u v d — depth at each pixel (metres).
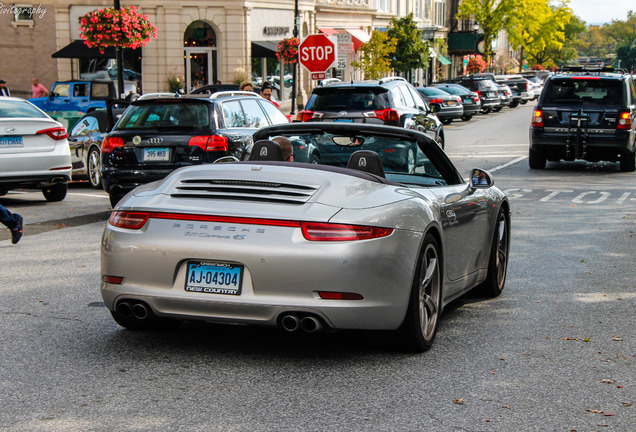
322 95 16.94
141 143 11.05
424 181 6.36
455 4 77.00
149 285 5.12
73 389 4.71
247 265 4.90
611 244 9.84
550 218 11.84
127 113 11.42
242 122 11.84
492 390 4.79
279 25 40.22
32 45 38.53
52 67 38.47
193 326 6.11
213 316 5.01
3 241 9.77
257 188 5.12
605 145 17.81
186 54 37.31
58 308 6.60
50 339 5.72
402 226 5.10
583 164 20.11
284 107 41.81
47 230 10.58
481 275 6.85
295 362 5.25
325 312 4.85
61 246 9.44
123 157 11.13
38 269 8.13
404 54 45.31
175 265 5.04
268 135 6.57
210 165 5.53
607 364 5.33
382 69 37.34
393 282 5.02
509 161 20.69
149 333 5.91
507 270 8.40
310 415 4.34
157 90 37.25
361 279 4.88
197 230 5.02
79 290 7.24
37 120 12.73
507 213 7.40
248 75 37.66
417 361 5.32
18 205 13.08
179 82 36.19
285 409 4.42
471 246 6.46
